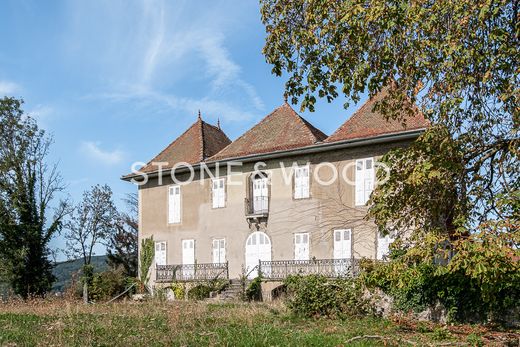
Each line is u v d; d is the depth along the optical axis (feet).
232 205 95.81
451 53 38.22
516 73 38.86
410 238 44.98
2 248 119.65
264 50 43.45
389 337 43.14
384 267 45.93
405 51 40.98
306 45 42.22
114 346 39.73
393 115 46.42
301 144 89.61
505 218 37.06
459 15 38.27
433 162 41.29
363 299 57.16
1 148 124.77
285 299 66.64
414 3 37.65
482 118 44.55
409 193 44.65
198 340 41.52
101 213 169.58
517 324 49.42
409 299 55.83
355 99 42.86
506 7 40.81
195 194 101.04
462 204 43.45
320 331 47.09
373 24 40.63
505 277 39.91
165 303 73.82
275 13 43.50
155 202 106.22
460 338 44.21
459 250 37.04
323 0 40.42
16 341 41.81
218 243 96.63
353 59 41.50
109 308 68.39
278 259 89.10
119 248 163.94
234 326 49.34
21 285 120.16
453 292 52.90
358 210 77.77
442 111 41.50
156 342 40.98
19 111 127.13
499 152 44.68
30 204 124.16
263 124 99.71
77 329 47.37
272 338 41.65
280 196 90.53
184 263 100.48
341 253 82.79
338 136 84.58
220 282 90.17
